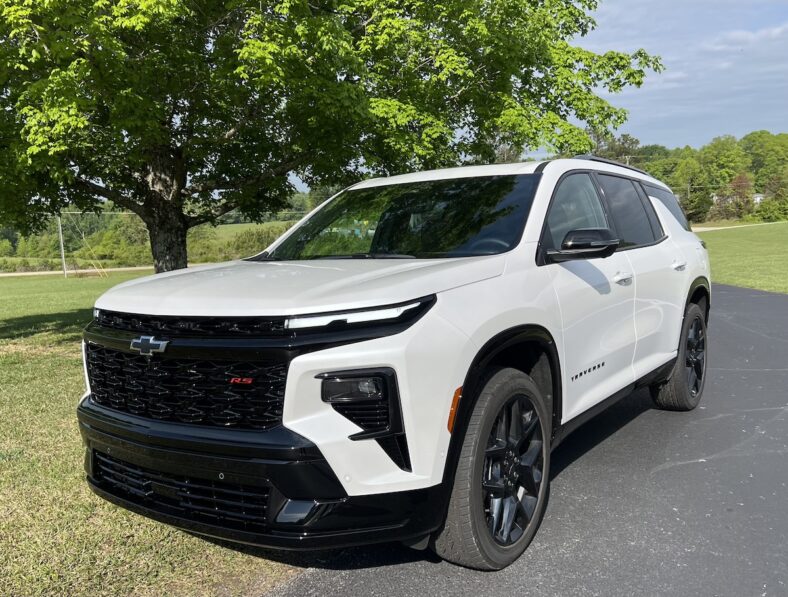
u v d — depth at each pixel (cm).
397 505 257
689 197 10412
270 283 296
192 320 269
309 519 246
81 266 5753
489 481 303
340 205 454
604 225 434
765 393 623
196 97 890
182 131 954
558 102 1166
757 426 523
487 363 294
